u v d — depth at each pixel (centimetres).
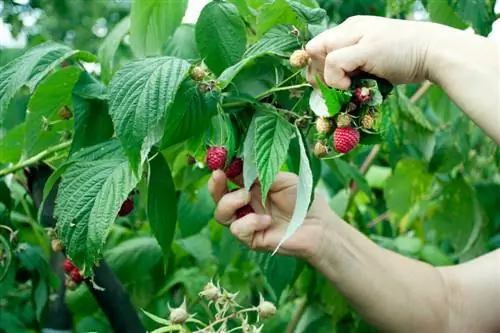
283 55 88
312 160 102
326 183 150
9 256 105
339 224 108
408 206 158
